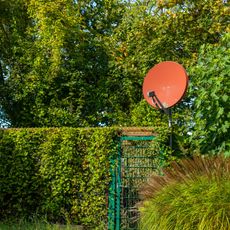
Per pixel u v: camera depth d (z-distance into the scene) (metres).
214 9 12.89
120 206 8.83
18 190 9.25
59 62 12.92
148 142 8.97
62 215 9.05
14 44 13.48
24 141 9.36
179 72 9.29
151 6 13.73
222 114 7.35
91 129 9.15
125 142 9.06
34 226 8.49
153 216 5.61
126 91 13.41
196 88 8.87
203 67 7.86
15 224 8.89
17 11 13.86
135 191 8.80
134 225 8.64
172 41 13.08
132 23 14.05
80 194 9.08
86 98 13.44
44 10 13.00
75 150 9.16
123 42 13.74
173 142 9.10
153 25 13.12
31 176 9.27
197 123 7.83
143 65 13.20
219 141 7.45
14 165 9.33
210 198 5.20
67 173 9.11
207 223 5.06
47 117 13.17
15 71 13.37
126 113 13.48
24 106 13.32
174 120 12.19
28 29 13.50
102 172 8.96
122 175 8.94
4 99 13.42
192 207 5.25
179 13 13.04
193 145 8.77
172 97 9.27
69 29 13.31
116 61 13.57
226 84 7.39
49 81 13.09
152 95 9.26
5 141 9.42
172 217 5.36
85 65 13.62
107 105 13.48
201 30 13.02
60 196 9.09
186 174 5.79
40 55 13.12
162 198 5.58
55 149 9.23
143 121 12.66
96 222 8.92
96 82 13.79
